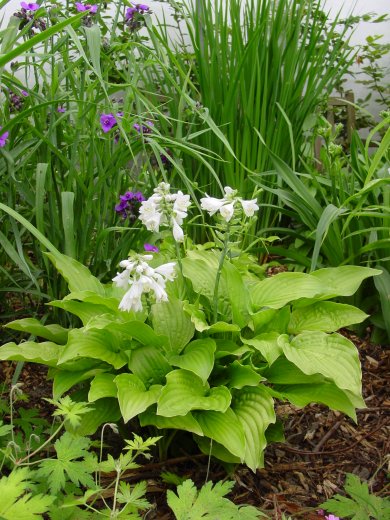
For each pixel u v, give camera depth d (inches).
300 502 52.4
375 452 59.4
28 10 65.6
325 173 103.2
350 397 51.9
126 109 68.7
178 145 63.8
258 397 50.4
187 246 71.7
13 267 70.3
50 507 40.4
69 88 83.0
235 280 53.0
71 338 50.7
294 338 53.4
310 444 60.5
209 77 91.6
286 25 91.4
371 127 136.5
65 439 41.1
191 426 47.2
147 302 53.2
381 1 144.3
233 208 50.4
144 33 128.2
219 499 38.9
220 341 54.6
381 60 149.1
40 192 58.7
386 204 79.0
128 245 68.8
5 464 50.4
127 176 74.9
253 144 91.9
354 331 80.0
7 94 65.3
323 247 81.5
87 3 75.6
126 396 46.8
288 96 93.3
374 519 47.8
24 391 63.9
